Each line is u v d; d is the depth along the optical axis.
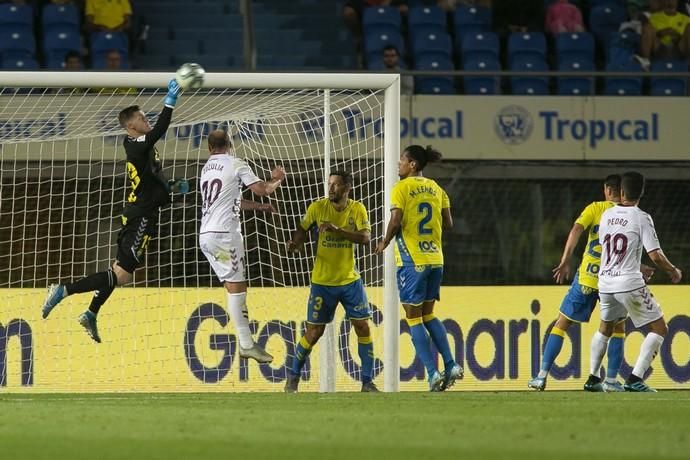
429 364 36.25
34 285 41.38
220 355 41.03
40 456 16.88
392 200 35.53
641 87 58.69
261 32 63.41
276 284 44.47
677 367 44.75
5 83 36.53
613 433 20.23
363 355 36.78
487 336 43.88
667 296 45.09
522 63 61.00
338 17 65.12
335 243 36.00
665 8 63.59
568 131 51.75
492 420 22.97
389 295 37.19
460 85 55.84
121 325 40.81
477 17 63.34
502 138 51.38
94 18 60.97
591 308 38.09
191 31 63.03
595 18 64.38
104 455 16.95
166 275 45.53
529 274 50.78
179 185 33.81
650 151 52.12
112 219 45.03
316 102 42.41
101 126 43.72
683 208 51.91
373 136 40.41
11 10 59.09
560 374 44.03
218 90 42.81
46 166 43.22
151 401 30.12
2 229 44.56
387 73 38.06
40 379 40.25
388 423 22.19
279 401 29.75
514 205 51.22
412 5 64.88
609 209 36.44
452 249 50.38
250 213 45.53
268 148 42.47
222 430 20.70
